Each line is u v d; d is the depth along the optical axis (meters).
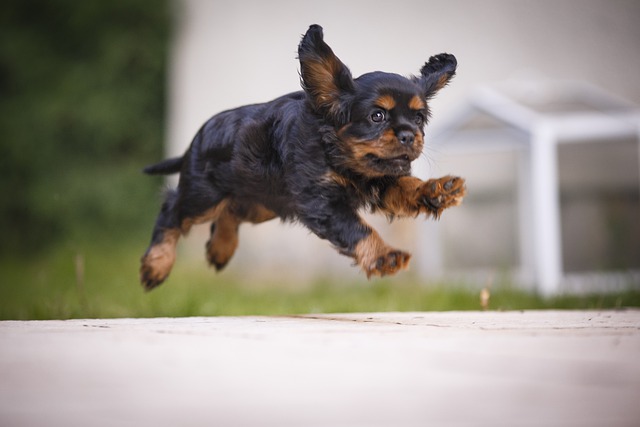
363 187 4.31
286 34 14.09
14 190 14.31
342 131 4.18
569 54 13.23
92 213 14.16
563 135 8.54
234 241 5.35
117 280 9.14
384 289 8.62
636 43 13.14
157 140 14.41
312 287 9.37
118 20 14.22
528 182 8.75
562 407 1.90
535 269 8.62
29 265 12.35
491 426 1.71
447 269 9.19
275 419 1.73
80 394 1.96
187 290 8.18
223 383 2.07
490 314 4.58
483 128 8.93
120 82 14.27
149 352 2.49
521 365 2.32
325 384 2.07
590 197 8.74
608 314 4.50
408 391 2.00
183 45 14.43
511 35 13.30
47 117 14.28
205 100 14.34
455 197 4.06
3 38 14.40
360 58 13.67
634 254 8.70
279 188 4.38
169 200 5.05
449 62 4.62
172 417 1.74
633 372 2.25
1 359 2.39
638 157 8.70
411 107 4.18
